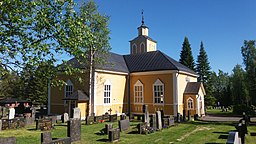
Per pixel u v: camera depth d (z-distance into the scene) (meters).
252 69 46.06
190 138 14.18
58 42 11.62
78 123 13.38
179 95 27.55
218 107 54.16
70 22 11.50
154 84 28.88
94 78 25.97
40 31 11.22
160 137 14.48
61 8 11.51
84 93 26.44
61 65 12.16
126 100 30.89
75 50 11.88
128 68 32.31
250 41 47.72
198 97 28.19
